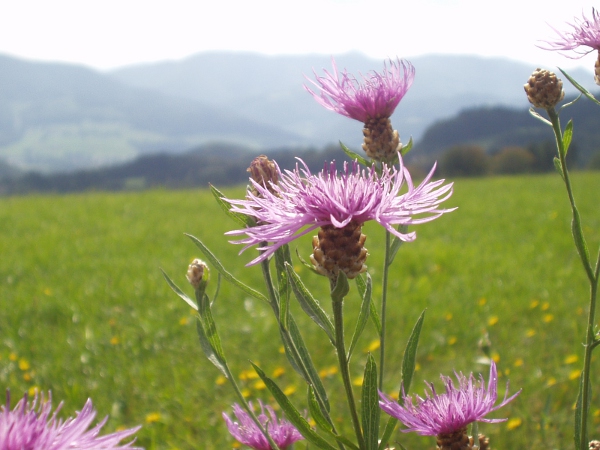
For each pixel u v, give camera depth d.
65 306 0.61
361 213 0.18
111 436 0.14
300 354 0.22
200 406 0.42
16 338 0.54
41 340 0.53
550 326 0.53
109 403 0.41
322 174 0.19
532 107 0.22
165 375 0.46
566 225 1.01
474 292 0.63
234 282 0.21
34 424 0.14
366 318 0.19
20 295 0.66
